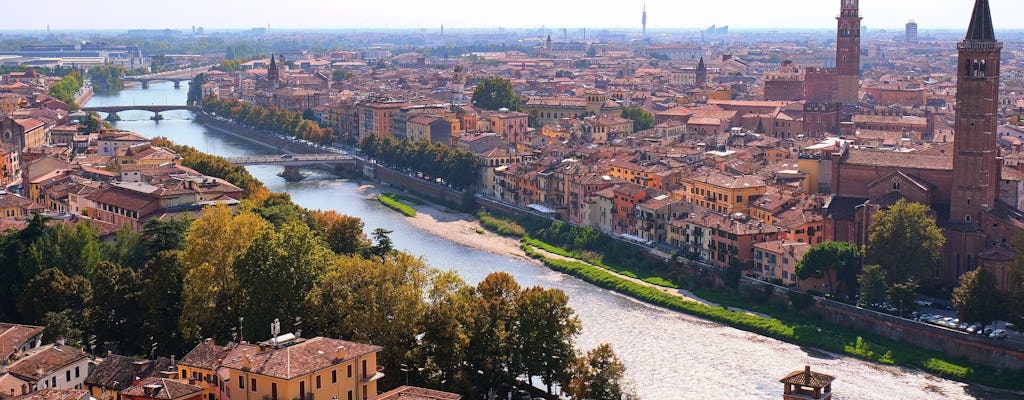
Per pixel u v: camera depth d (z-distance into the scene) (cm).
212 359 19238
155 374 19750
